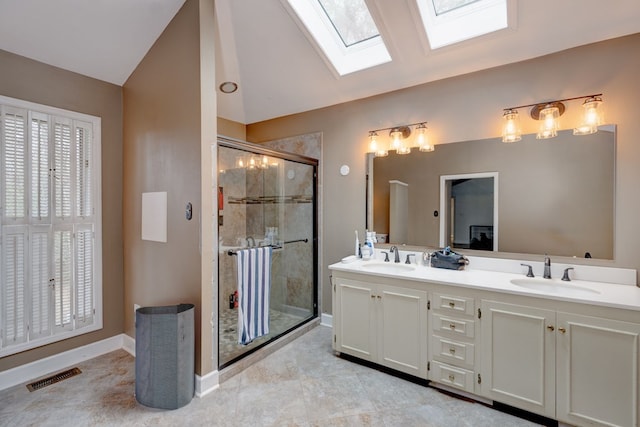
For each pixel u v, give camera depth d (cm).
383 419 190
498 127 244
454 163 263
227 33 263
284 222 346
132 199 280
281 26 256
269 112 366
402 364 232
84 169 267
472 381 205
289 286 356
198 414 194
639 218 199
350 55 286
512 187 239
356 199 317
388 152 296
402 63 262
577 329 174
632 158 200
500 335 195
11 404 203
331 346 290
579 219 216
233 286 274
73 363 258
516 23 209
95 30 232
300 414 195
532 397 186
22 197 233
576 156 216
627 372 163
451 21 237
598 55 208
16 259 230
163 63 242
